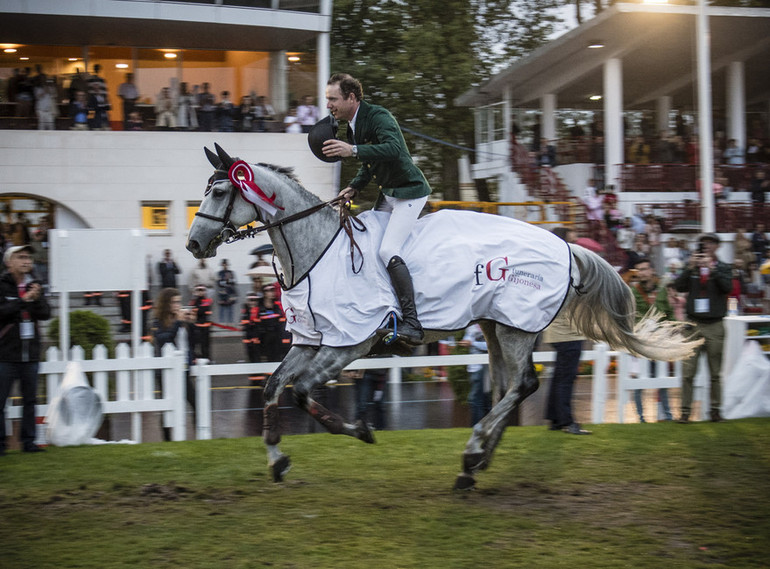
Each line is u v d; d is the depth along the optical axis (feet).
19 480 18.51
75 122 55.31
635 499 17.24
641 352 20.33
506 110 72.59
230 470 19.44
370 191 66.49
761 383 26.76
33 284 21.36
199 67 61.72
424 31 72.90
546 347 39.55
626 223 57.26
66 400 22.41
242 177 17.01
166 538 14.67
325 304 17.04
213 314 52.39
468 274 17.90
